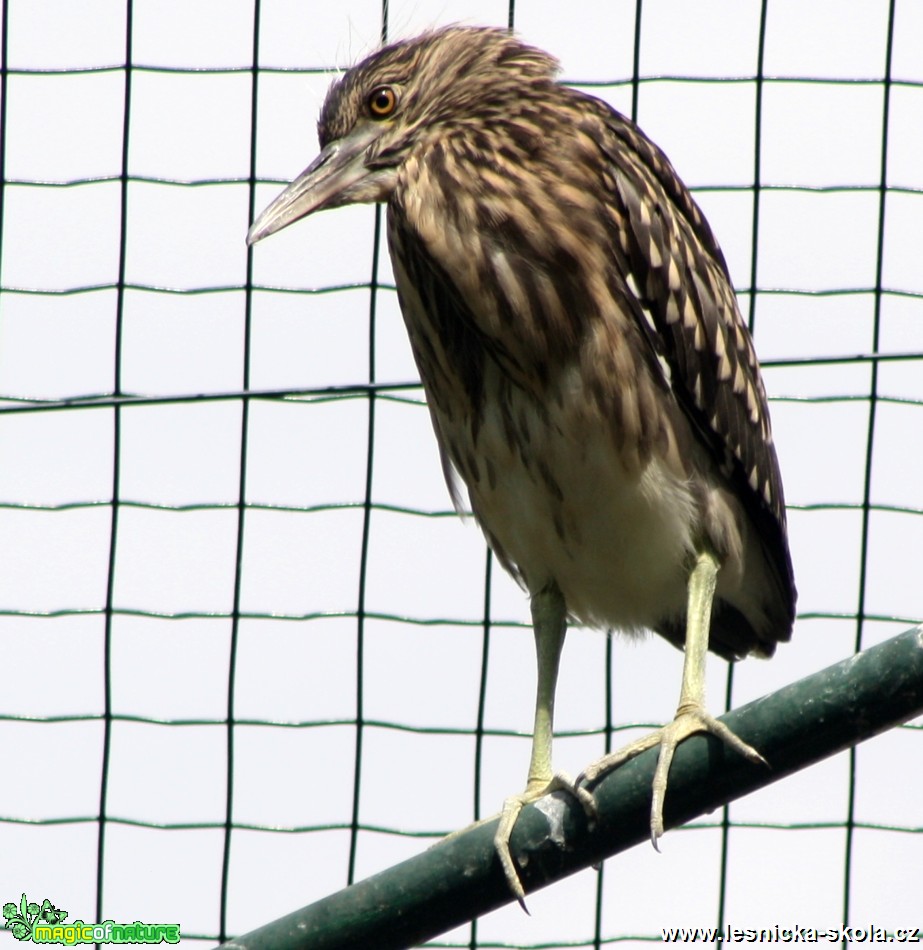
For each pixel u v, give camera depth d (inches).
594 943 442.3
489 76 390.9
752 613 421.7
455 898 293.7
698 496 384.5
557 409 372.8
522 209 368.5
